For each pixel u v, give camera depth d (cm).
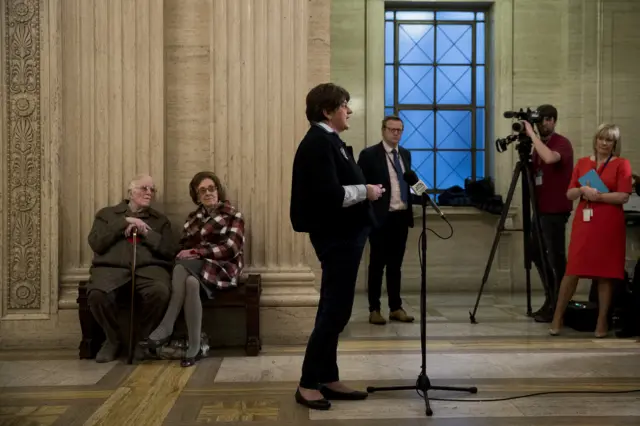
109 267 473
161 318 468
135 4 513
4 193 504
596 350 486
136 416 330
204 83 528
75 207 512
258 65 520
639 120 823
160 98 515
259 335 486
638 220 758
